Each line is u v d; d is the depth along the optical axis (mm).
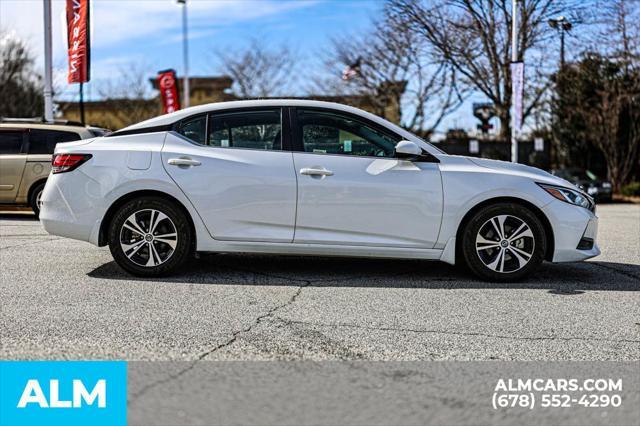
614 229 10625
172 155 5859
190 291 5461
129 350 3916
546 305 5133
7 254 7254
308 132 5953
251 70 31422
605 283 5973
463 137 28391
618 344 4160
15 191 11188
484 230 5883
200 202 5809
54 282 5770
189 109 6070
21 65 29984
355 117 5953
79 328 4348
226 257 7020
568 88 23984
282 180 5793
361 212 5805
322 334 4293
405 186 5805
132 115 35938
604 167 26125
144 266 5910
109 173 5859
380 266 6656
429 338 4238
